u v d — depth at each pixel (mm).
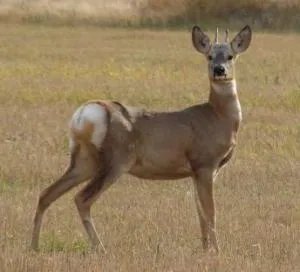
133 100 36969
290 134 30656
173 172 19094
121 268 16516
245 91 39531
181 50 57250
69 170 18766
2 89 38594
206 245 18734
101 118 18500
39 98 36844
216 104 19312
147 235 19422
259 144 29000
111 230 19844
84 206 18531
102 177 18547
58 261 16875
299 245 18875
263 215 21531
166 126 18891
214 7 76875
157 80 42875
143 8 79625
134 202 22344
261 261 17500
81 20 77500
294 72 46719
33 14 79062
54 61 50156
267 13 75312
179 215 20969
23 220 20219
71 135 18719
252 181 24625
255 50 56750
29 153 26859
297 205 22453
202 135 19047
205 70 47000
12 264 16516
